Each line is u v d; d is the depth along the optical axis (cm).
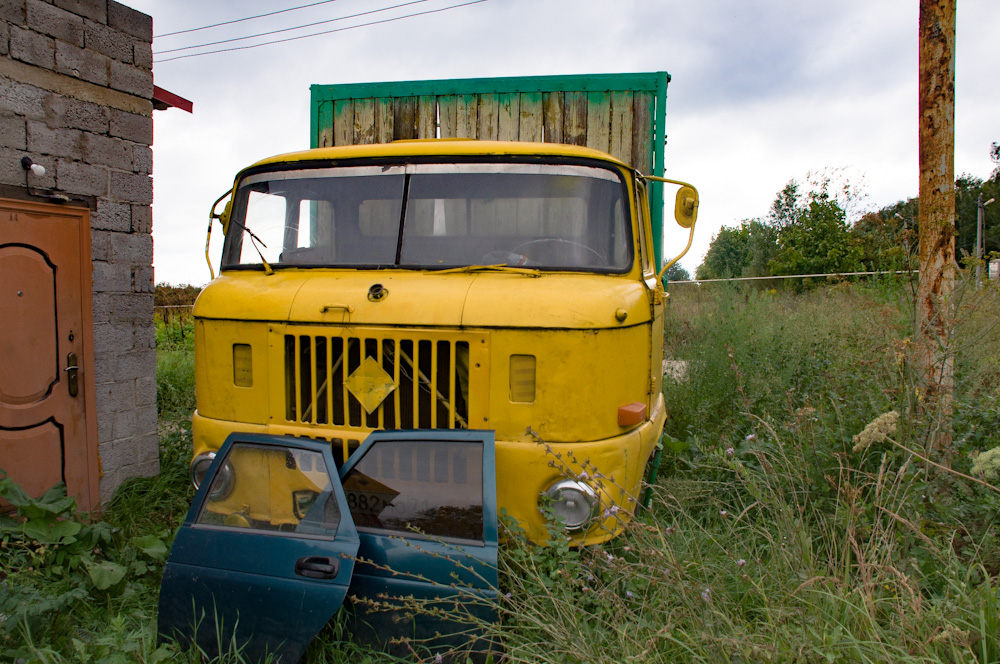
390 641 287
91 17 483
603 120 645
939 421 387
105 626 326
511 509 330
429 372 340
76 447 477
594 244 377
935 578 315
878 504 346
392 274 372
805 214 1892
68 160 469
